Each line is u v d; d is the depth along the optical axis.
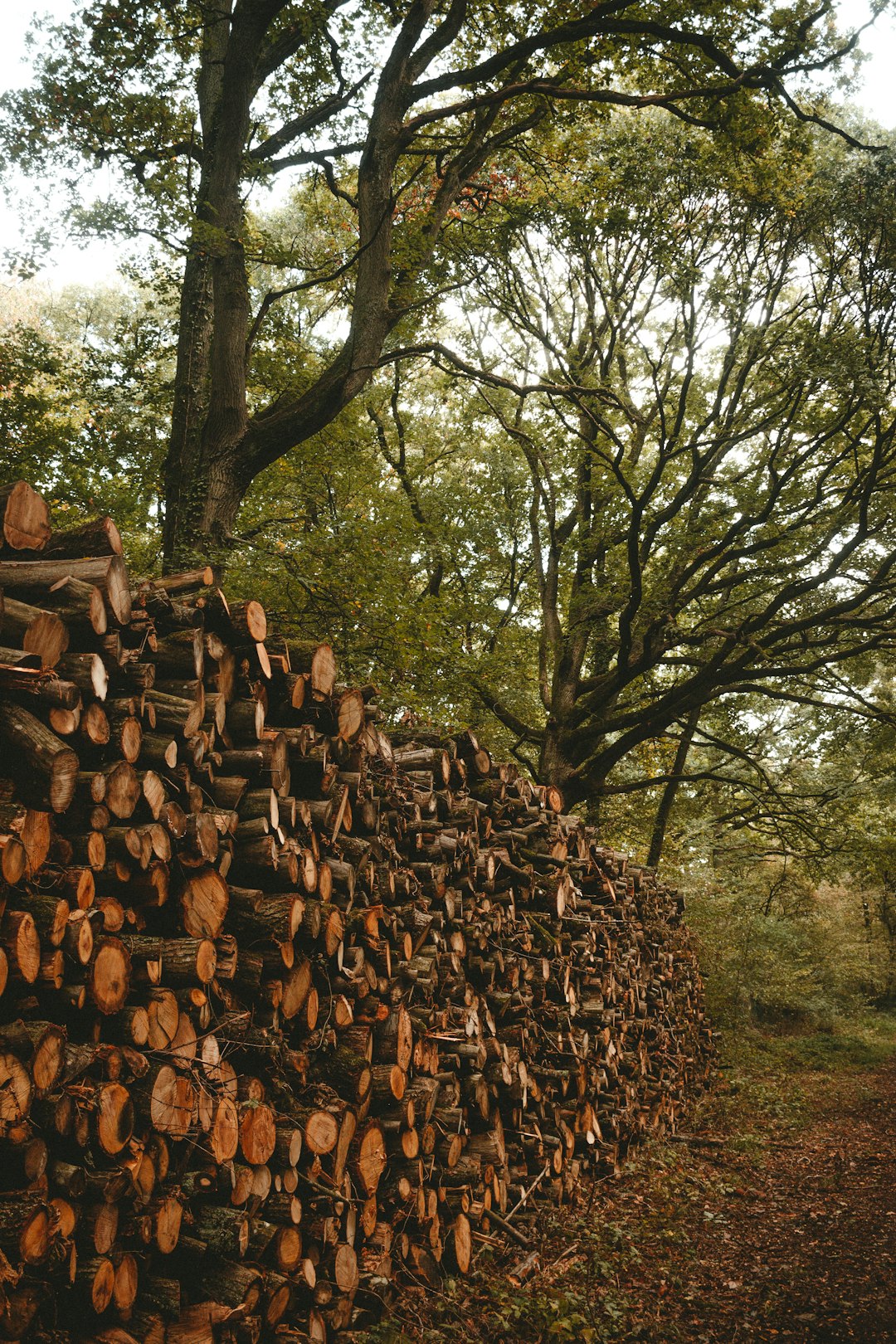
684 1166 9.38
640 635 17.44
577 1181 7.69
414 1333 4.55
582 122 13.66
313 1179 4.07
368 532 12.38
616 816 22.41
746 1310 5.67
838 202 13.61
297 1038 4.29
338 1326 4.15
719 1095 13.76
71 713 3.11
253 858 3.92
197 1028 3.57
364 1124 4.59
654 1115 10.35
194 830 3.55
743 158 13.90
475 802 6.63
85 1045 2.97
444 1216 5.49
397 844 5.57
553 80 12.41
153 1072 3.17
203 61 13.06
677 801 22.66
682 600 16.83
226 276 11.42
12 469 12.77
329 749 4.72
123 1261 3.02
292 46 12.55
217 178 11.71
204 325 12.30
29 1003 2.81
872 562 16.78
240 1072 3.90
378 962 4.95
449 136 13.19
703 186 14.06
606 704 18.02
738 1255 6.73
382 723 11.88
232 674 4.08
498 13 12.70
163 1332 3.17
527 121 13.58
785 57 12.34
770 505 15.23
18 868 2.72
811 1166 9.70
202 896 3.64
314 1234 4.05
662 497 18.06
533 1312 5.16
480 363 18.61
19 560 3.45
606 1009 8.98
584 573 18.88
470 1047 5.86
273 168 13.06
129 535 14.26
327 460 15.52
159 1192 3.21
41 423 13.17
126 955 3.15
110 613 3.35
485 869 6.66
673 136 14.07
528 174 15.16
